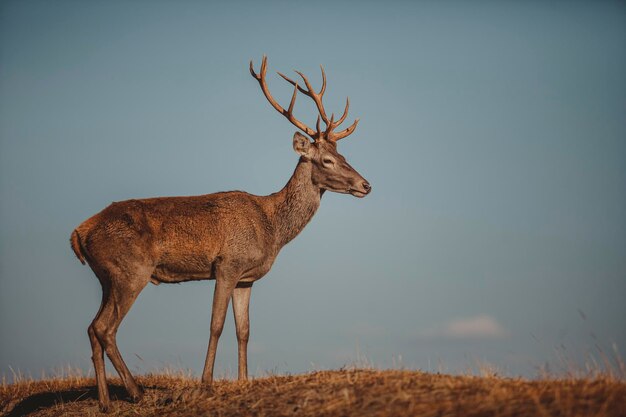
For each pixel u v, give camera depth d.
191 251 25.30
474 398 16.53
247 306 26.72
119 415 23.27
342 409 17.47
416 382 18.44
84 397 26.58
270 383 21.31
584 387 16.45
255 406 19.42
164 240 25.03
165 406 22.41
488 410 15.72
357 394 18.16
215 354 24.95
